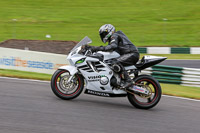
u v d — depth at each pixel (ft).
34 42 65.67
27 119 19.36
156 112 24.32
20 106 22.18
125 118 21.68
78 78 24.77
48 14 99.66
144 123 20.98
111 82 24.54
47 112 21.16
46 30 85.81
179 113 24.68
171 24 94.12
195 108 27.02
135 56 24.79
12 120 18.97
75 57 24.40
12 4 107.45
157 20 96.89
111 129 18.97
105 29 24.82
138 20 96.32
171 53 73.72
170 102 28.53
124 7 107.14
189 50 73.82
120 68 24.40
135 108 25.05
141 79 25.23
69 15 99.09
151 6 108.47
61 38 79.66
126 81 24.71
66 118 20.21
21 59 42.75
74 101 24.93
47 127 18.22
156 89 25.21
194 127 21.22
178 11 103.91
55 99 25.00
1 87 28.50
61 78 24.68
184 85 42.37
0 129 17.31
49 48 61.72
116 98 28.45
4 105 22.16
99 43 77.15
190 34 87.20
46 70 42.83
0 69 43.01
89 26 90.02
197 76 41.98
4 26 87.45
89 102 25.25
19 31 83.82
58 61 43.01
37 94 26.53
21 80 33.58
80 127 18.75
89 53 24.67
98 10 103.96
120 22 94.12
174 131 19.92
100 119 20.76
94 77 24.53
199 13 101.81
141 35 85.10
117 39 24.59
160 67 42.96
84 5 108.99
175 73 42.96
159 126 20.66
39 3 109.70
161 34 86.53
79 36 81.87
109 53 24.81
